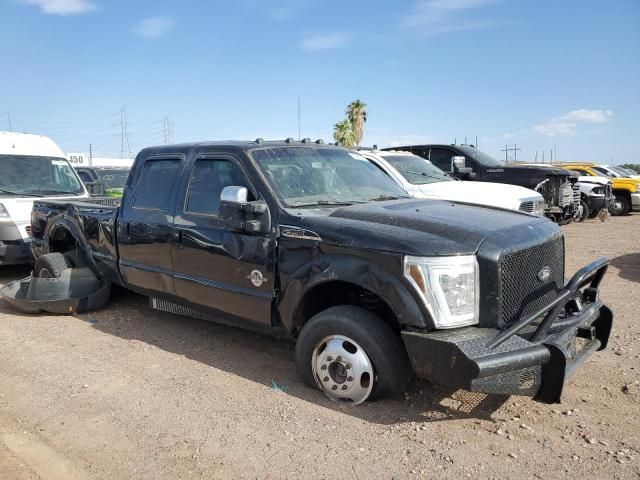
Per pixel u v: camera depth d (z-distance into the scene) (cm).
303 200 472
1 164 959
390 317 416
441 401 419
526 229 415
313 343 419
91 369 496
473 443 358
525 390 355
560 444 356
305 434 371
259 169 480
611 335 569
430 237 378
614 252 1111
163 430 382
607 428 377
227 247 479
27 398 438
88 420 399
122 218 606
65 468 338
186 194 536
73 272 673
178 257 531
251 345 557
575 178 1394
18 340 580
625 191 2038
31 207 901
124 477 329
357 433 372
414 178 996
